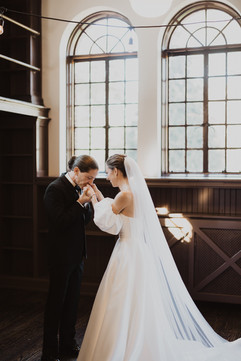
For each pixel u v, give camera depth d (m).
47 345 3.42
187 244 5.04
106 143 6.04
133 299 3.03
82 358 3.11
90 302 5.15
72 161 3.56
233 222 4.84
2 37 5.89
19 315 4.67
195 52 5.64
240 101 5.50
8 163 5.98
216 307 5.02
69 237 3.42
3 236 5.95
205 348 3.27
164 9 4.73
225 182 4.96
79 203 3.33
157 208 5.33
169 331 3.08
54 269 3.41
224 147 5.59
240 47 5.47
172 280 3.31
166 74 5.74
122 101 5.95
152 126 5.56
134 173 3.28
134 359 2.88
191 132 5.70
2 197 5.93
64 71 6.00
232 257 4.86
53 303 3.41
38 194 5.74
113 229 3.18
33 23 5.77
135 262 3.12
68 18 5.82
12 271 6.09
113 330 2.95
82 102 6.12
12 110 5.08
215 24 5.56
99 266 5.75
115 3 5.62
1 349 3.78
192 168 5.70
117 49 5.93
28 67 5.64
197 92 5.66
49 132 5.95
